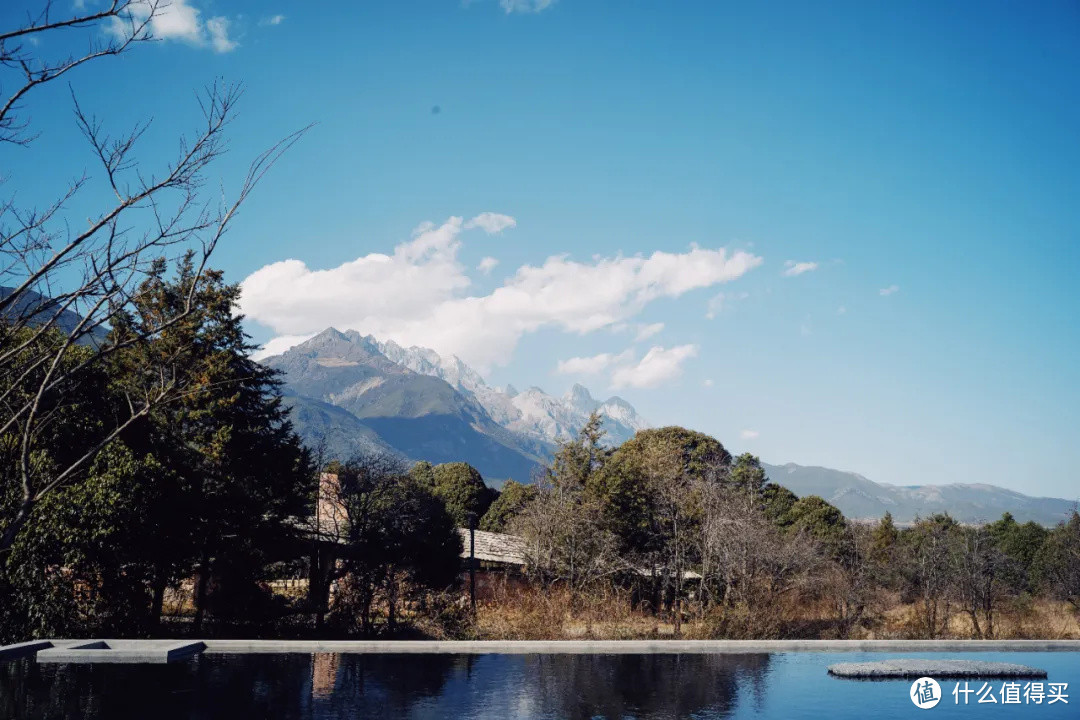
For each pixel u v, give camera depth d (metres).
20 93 7.21
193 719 11.30
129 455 21.75
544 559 34.88
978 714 13.08
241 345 30.73
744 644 20.44
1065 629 31.64
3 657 16.31
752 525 31.59
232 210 8.02
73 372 8.10
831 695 14.27
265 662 16.56
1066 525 44.50
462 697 13.44
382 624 29.61
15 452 16.70
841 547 43.34
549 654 19.14
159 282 8.13
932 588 33.50
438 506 34.06
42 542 19.94
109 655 16.31
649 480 39.09
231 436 29.94
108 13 7.39
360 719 11.65
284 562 32.25
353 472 31.64
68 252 7.34
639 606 32.03
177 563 25.42
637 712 12.61
